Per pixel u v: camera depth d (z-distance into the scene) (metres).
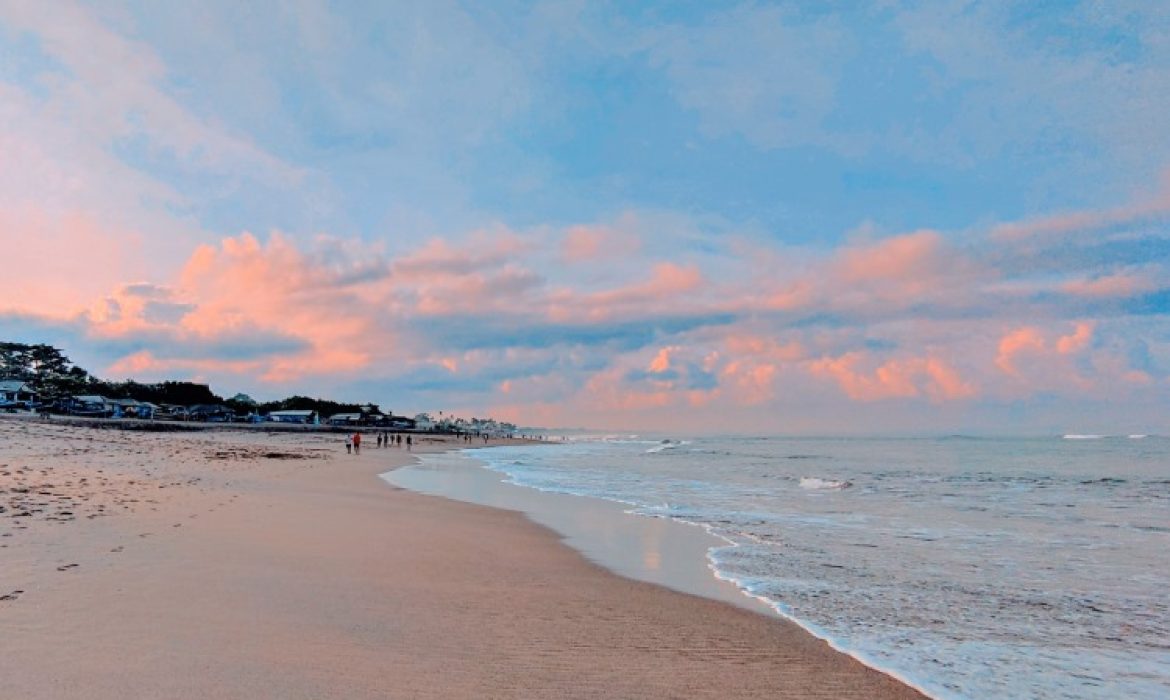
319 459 49.19
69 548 10.00
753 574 11.81
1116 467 55.44
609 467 51.25
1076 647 8.05
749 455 78.69
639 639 7.62
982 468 53.56
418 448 92.81
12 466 23.12
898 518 20.45
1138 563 13.55
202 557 10.20
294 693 5.39
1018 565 13.14
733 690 6.23
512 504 23.11
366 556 11.60
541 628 7.83
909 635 8.31
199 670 5.73
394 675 6.00
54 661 5.72
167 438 58.53
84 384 120.00
